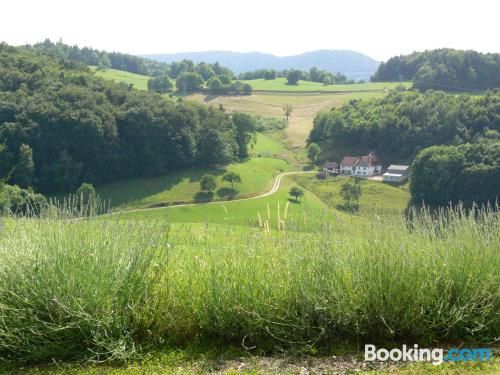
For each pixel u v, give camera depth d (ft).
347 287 15.84
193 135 225.35
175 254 17.42
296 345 15.55
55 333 14.53
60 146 172.04
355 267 16.08
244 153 268.82
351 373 13.74
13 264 14.83
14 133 160.56
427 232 17.56
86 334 14.75
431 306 16.16
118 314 15.21
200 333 16.05
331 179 236.22
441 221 17.79
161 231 17.16
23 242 15.38
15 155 156.97
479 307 16.35
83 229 16.30
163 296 16.31
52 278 14.55
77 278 14.66
